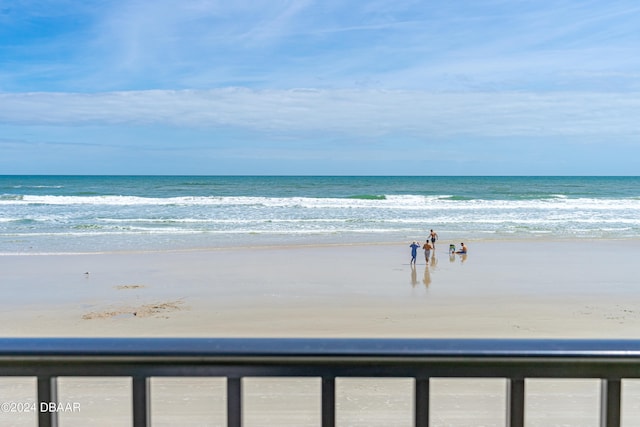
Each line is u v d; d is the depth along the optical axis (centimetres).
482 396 575
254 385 604
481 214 3341
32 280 1441
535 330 955
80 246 2094
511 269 1641
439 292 1305
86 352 109
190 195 5728
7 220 2919
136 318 1047
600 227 2742
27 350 108
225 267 1653
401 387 609
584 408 543
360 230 2580
